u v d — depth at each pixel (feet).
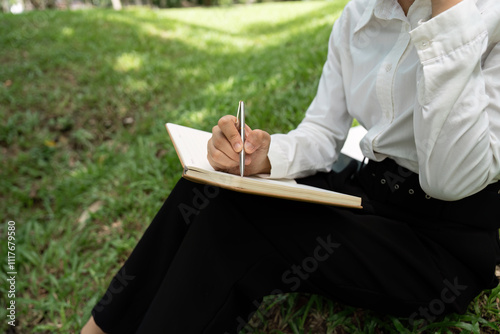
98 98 13.82
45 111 13.38
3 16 23.29
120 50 17.79
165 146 10.25
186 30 23.61
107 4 76.95
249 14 31.07
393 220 3.96
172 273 3.55
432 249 3.81
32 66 15.74
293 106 10.07
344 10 4.35
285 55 14.82
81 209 9.18
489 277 3.81
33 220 9.02
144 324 3.52
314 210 3.63
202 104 12.19
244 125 3.55
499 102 3.14
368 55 4.01
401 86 3.70
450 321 4.50
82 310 6.48
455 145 3.09
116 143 11.44
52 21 22.31
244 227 3.56
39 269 7.49
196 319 3.47
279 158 4.11
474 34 3.02
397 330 4.59
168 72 15.55
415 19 3.50
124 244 7.37
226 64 16.40
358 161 4.89
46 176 10.75
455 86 3.04
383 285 3.63
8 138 12.03
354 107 4.27
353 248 3.59
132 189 9.00
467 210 3.70
